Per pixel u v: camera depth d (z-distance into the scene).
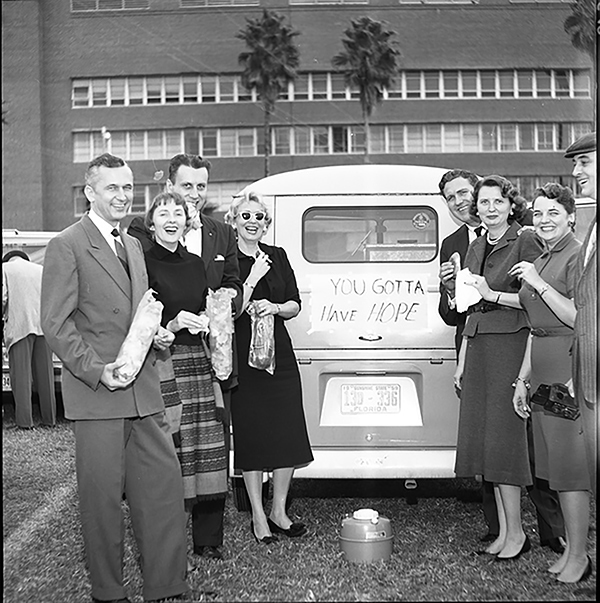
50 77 49.25
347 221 5.36
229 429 5.24
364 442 5.17
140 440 4.05
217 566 4.61
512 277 4.55
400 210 5.36
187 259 4.44
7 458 7.64
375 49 65.31
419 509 6.02
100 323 3.95
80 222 4.04
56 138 48.38
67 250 3.90
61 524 5.66
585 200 6.50
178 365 4.34
